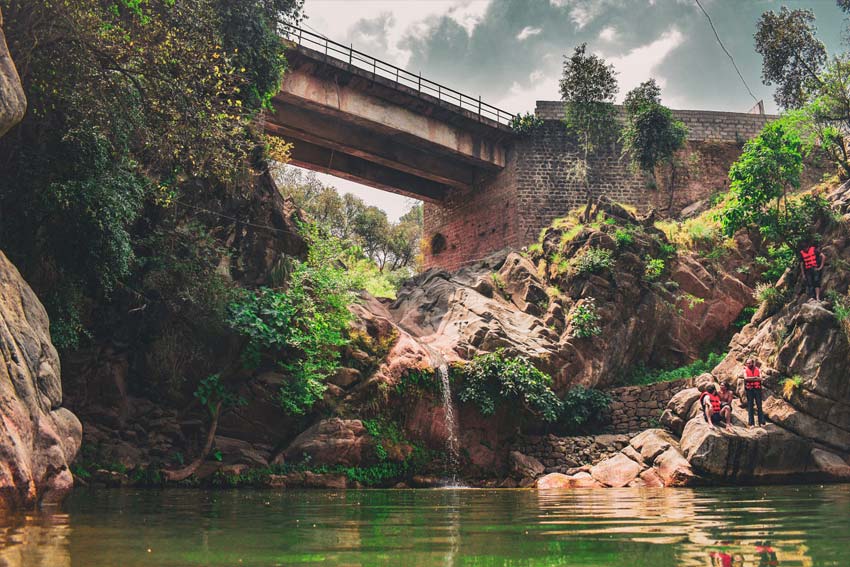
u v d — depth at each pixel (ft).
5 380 22.76
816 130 83.82
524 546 13.55
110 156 47.78
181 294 53.88
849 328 56.85
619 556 11.99
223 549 13.09
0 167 45.14
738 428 55.83
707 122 113.70
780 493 36.27
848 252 65.87
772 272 77.05
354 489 50.11
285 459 54.65
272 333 56.39
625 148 106.73
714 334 82.79
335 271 64.39
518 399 69.36
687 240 87.66
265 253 65.05
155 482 47.16
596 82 104.88
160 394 54.49
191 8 49.65
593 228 86.07
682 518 20.24
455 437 65.98
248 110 68.28
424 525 18.33
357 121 98.63
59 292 45.88
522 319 81.20
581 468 62.49
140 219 57.00
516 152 109.91
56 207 43.60
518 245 106.32
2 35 28.63
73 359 50.52
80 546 13.30
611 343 78.89
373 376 61.98
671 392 70.08
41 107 45.19
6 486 20.04
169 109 46.55
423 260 129.29
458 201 121.49
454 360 69.26
